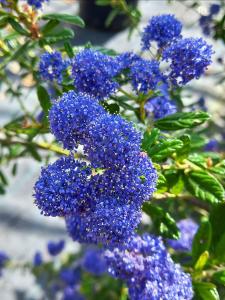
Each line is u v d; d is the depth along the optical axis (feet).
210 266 0.63
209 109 1.41
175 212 0.89
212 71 1.45
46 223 1.40
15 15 0.68
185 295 0.53
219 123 1.26
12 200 1.43
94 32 1.70
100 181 0.46
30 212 1.41
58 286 1.26
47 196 0.45
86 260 1.14
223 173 0.61
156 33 0.60
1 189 1.06
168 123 0.59
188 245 0.76
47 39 0.68
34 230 1.38
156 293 0.52
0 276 1.19
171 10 1.52
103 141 0.44
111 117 0.46
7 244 1.34
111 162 0.45
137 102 0.61
